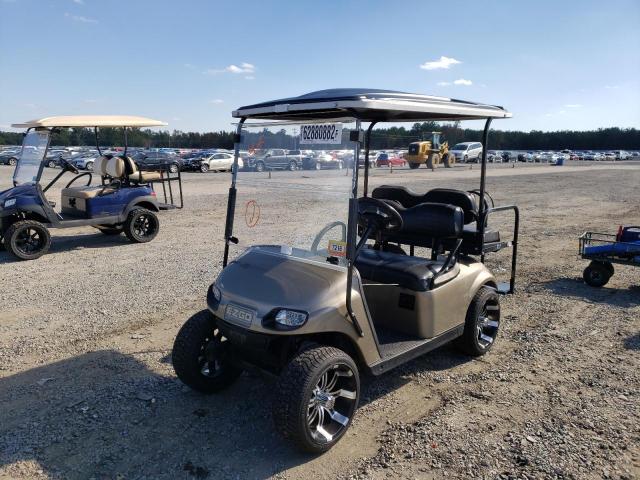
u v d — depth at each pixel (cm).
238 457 303
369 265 405
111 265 754
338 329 304
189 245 901
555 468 292
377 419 347
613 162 5519
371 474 288
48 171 2253
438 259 444
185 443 316
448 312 401
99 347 457
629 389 386
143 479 283
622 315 552
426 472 290
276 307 299
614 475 286
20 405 359
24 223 784
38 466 294
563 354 452
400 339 378
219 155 3084
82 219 856
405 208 486
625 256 636
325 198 327
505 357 446
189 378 351
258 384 390
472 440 321
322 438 303
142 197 921
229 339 330
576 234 1045
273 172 359
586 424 338
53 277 688
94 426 333
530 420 344
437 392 384
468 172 3022
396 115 431
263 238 367
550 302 597
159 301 583
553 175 2898
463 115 417
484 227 458
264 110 341
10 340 473
